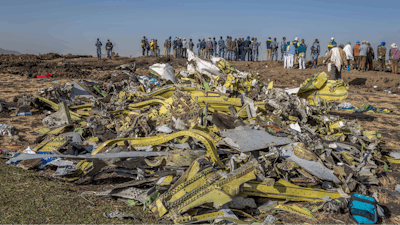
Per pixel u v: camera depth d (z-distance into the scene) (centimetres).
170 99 673
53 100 915
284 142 489
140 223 319
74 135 596
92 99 945
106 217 322
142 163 456
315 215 371
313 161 459
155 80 1144
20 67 1855
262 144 471
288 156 459
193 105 632
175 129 605
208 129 568
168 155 434
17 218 296
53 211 319
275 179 427
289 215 372
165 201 343
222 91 748
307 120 729
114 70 1964
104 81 1572
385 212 391
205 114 614
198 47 2591
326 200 391
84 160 471
